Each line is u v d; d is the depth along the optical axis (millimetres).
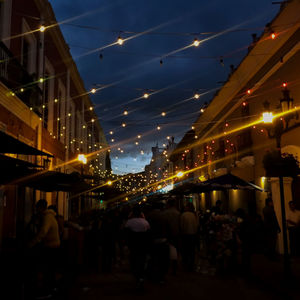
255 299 6777
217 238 10109
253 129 17141
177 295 7191
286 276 7766
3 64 10703
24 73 12391
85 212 12500
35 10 14766
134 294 7301
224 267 9883
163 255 8477
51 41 17719
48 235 7148
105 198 25094
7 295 6418
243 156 18281
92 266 10734
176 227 10336
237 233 9977
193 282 8586
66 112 21969
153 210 8977
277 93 14047
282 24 12664
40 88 14953
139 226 8117
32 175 8734
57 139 19422
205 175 28422
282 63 13508
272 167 8266
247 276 9281
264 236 10297
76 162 26016
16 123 12219
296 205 12883
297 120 12242
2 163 7480
